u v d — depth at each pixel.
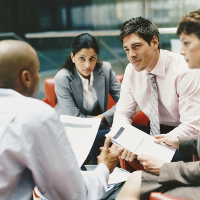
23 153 0.86
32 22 8.10
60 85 2.17
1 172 0.86
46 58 6.93
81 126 1.65
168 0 6.46
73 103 2.20
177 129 1.67
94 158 1.99
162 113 1.92
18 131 0.86
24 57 0.93
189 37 1.24
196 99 1.65
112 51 6.41
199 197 1.12
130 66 1.95
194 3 6.28
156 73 1.77
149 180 1.28
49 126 0.90
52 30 8.09
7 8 7.89
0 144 0.85
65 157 0.93
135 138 1.52
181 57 1.78
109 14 7.34
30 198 0.98
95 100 2.26
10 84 0.94
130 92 2.00
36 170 0.89
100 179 1.10
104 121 2.18
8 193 0.89
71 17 7.87
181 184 1.21
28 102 0.91
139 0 6.80
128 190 1.31
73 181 0.94
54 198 0.97
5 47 0.92
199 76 1.63
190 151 1.44
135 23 1.64
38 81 1.02
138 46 1.64
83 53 2.01
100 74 2.23
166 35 5.15
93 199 1.03
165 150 1.45
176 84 1.74
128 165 1.83
